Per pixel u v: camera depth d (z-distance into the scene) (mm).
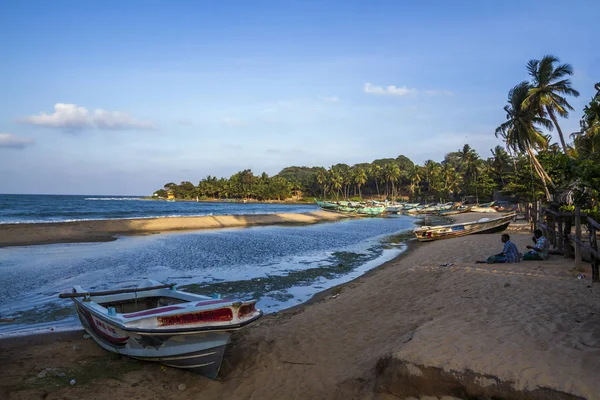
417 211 73438
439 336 6020
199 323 6477
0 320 8320
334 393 5684
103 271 16188
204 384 6535
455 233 25938
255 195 149500
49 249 22156
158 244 24922
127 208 77188
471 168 88750
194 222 39094
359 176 127938
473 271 11992
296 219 51000
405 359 5203
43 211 58531
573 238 11164
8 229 27109
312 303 11461
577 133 26453
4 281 14219
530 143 28406
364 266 17750
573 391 4156
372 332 7984
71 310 10891
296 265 17969
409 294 10648
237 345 7902
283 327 8859
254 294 12719
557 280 9766
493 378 4562
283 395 5895
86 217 47375
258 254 21203
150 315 6730
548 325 6410
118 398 5914
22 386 6137
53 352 7703
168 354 6797
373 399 5145
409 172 128750
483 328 6418
